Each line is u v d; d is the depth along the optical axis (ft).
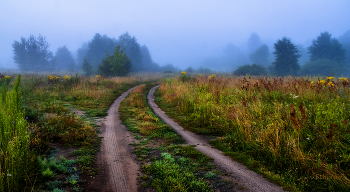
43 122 19.72
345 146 11.84
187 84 56.29
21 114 13.38
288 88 31.24
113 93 51.80
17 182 8.98
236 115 19.77
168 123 24.71
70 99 38.17
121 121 25.03
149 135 19.33
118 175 11.42
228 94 33.78
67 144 15.47
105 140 17.63
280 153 12.60
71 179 10.45
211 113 24.84
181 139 18.37
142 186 10.30
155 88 71.36
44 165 11.16
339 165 10.51
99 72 130.11
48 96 37.65
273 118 18.16
